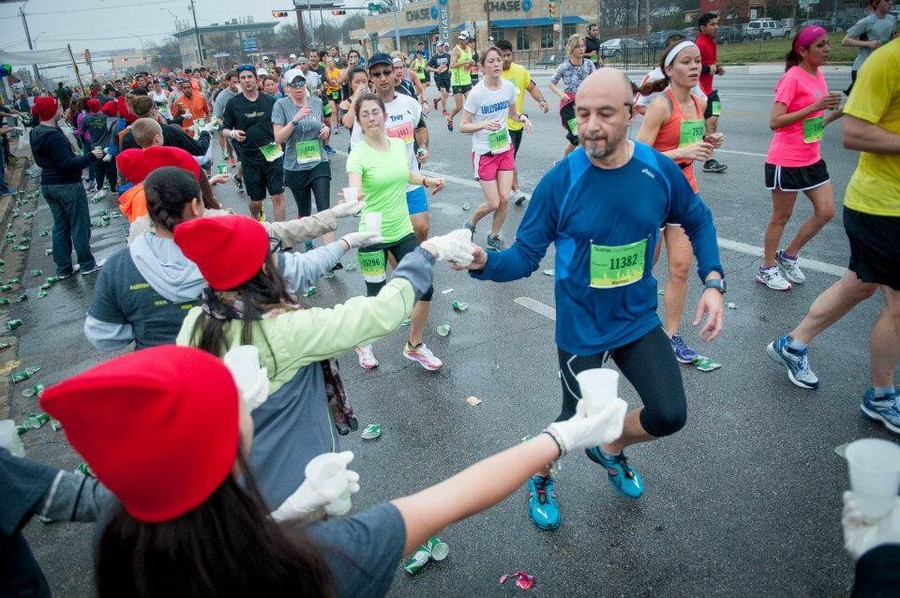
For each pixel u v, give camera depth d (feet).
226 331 6.32
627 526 9.76
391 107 18.52
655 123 13.85
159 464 3.20
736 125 40.60
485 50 20.57
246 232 6.24
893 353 11.12
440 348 16.26
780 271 18.07
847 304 11.94
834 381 13.09
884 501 3.97
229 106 24.13
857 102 10.02
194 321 6.50
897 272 10.54
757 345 14.79
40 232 35.24
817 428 11.66
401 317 6.54
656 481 10.66
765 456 11.05
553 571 9.09
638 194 8.37
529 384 14.17
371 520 4.32
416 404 13.79
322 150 22.71
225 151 46.37
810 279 17.95
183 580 3.36
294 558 3.61
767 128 39.01
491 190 21.75
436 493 4.62
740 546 9.20
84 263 26.27
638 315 8.91
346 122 23.58
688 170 14.51
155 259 8.74
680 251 13.60
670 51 13.58
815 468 10.66
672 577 8.79
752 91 58.49
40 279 26.73
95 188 46.32
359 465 11.93
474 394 13.97
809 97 15.52
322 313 6.43
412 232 15.15
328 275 22.61
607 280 8.61
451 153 42.55
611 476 10.27
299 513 4.88
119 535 3.48
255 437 6.35
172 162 11.91
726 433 11.74
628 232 8.41
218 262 6.15
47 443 14.05
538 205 8.73
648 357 8.71
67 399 3.10
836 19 114.11
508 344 16.12
